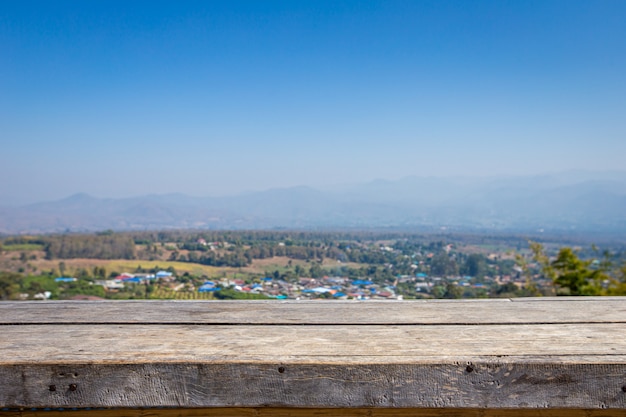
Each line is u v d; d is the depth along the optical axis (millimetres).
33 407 742
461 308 1060
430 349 786
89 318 985
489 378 727
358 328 914
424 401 729
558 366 721
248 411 761
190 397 735
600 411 754
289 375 730
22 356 759
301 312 1032
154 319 979
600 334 867
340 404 732
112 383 735
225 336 865
